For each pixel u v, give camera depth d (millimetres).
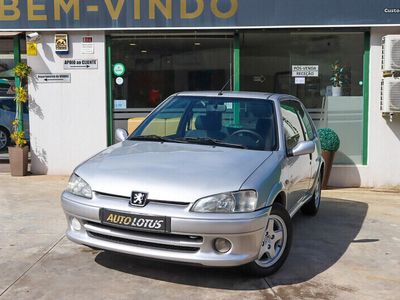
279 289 4539
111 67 9570
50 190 8375
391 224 6824
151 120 5938
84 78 9500
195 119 5727
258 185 4453
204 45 9570
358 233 6363
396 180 9492
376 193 8977
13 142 10320
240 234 4242
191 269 4906
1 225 6359
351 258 5418
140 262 5062
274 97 5875
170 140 5551
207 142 5371
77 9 9250
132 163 4785
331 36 9516
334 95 9609
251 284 4621
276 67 9570
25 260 5129
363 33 9430
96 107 9547
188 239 4262
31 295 4316
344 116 9633
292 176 5379
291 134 5824
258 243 4414
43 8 9273
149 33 9453
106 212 4391
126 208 4316
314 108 9641
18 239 5805
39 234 6000
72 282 4594
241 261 4305
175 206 4250
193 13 9180
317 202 7199
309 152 5324
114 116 9664
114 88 9609
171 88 9664
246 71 9562
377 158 9492
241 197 4316
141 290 4441
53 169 9680
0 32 9352
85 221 4582
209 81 9633
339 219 7035
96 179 4582
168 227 4207
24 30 9328
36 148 9664
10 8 9281
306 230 6449
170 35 9531
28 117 9867
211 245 4250
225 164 4699
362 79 9531
